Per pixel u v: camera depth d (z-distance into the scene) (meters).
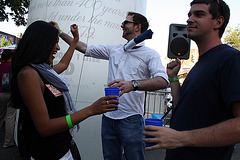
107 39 2.92
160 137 0.89
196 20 1.14
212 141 0.85
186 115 1.13
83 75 2.86
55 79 1.24
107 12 2.93
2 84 3.78
